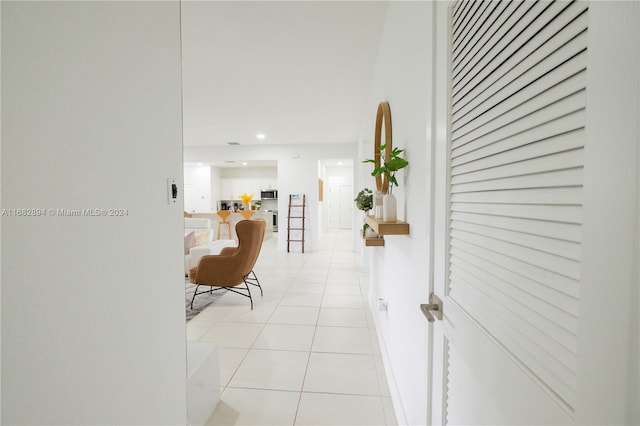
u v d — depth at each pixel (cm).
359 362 216
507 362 55
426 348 106
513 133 54
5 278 42
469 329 71
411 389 135
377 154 220
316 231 700
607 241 34
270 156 707
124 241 68
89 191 57
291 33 236
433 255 98
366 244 226
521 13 51
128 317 69
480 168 67
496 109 60
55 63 50
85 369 57
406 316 147
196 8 204
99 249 60
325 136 618
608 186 34
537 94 47
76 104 54
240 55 271
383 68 229
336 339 252
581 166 39
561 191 43
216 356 172
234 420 161
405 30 151
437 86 94
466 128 74
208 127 543
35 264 47
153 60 79
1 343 42
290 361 218
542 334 47
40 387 48
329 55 272
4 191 42
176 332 91
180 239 94
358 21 221
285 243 704
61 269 51
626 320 32
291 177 701
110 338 63
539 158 47
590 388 36
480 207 67
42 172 48
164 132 84
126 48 68
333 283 425
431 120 98
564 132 42
